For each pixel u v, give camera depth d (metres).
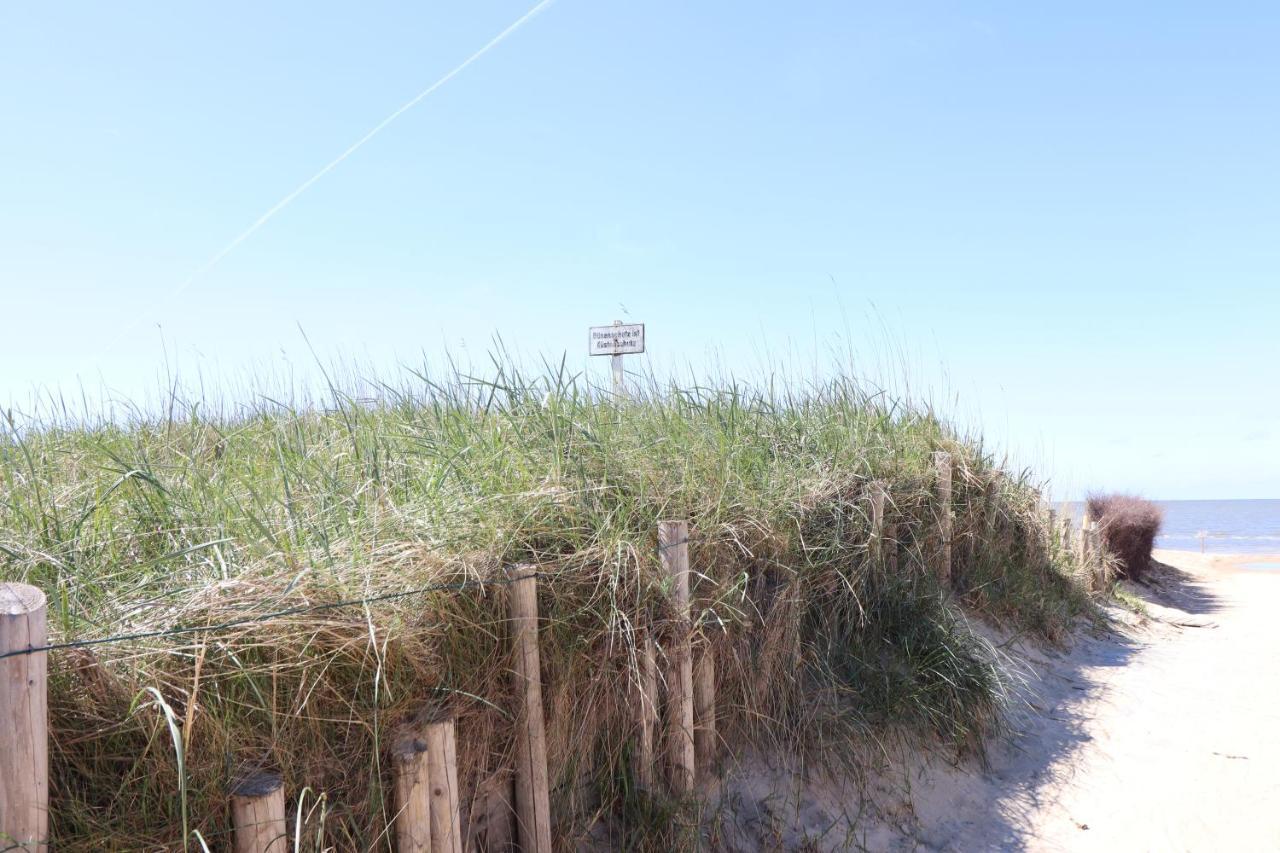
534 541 4.06
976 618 8.23
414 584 3.33
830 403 7.99
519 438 4.78
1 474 4.21
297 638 2.87
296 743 2.83
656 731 4.24
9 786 2.07
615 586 3.92
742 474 5.72
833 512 6.02
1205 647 9.75
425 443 4.82
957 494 8.45
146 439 5.62
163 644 2.71
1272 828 5.21
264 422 6.10
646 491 4.80
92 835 2.38
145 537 3.71
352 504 4.05
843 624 5.91
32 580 3.19
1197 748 6.43
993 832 5.14
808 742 5.18
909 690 5.80
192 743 2.57
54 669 2.46
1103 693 7.73
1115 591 12.36
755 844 4.46
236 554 3.49
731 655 4.88
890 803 5.14
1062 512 12.09
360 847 2.89
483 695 3.47
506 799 3.60
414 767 2.97
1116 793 5.69
